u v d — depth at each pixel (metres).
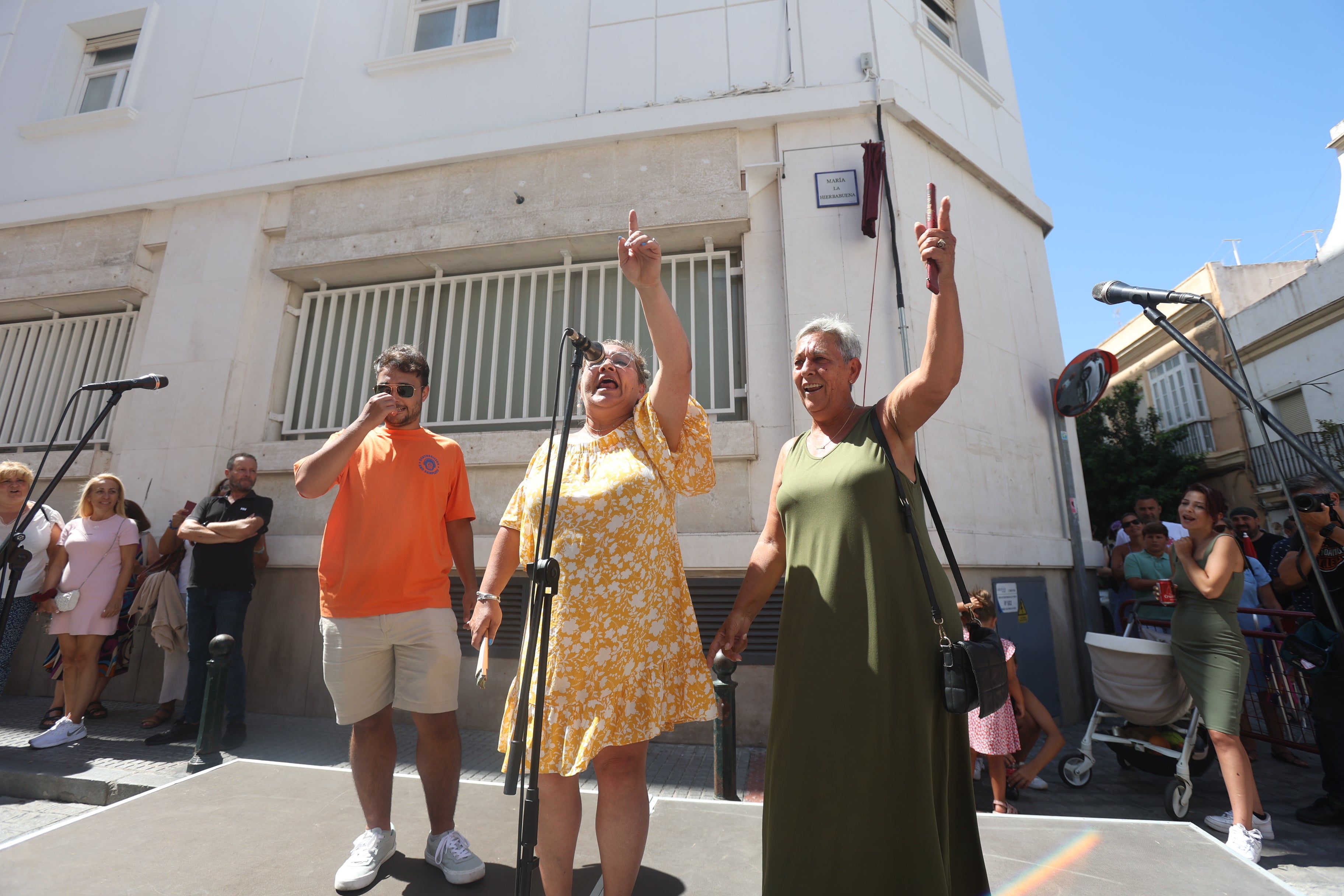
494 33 6.47
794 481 1.80
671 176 5.52
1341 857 2.98
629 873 1.74
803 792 1.51
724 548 4.61
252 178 6.25
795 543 1.75
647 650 1.83
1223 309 15.19
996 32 7.40
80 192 6.84
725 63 5.74
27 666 5.68
